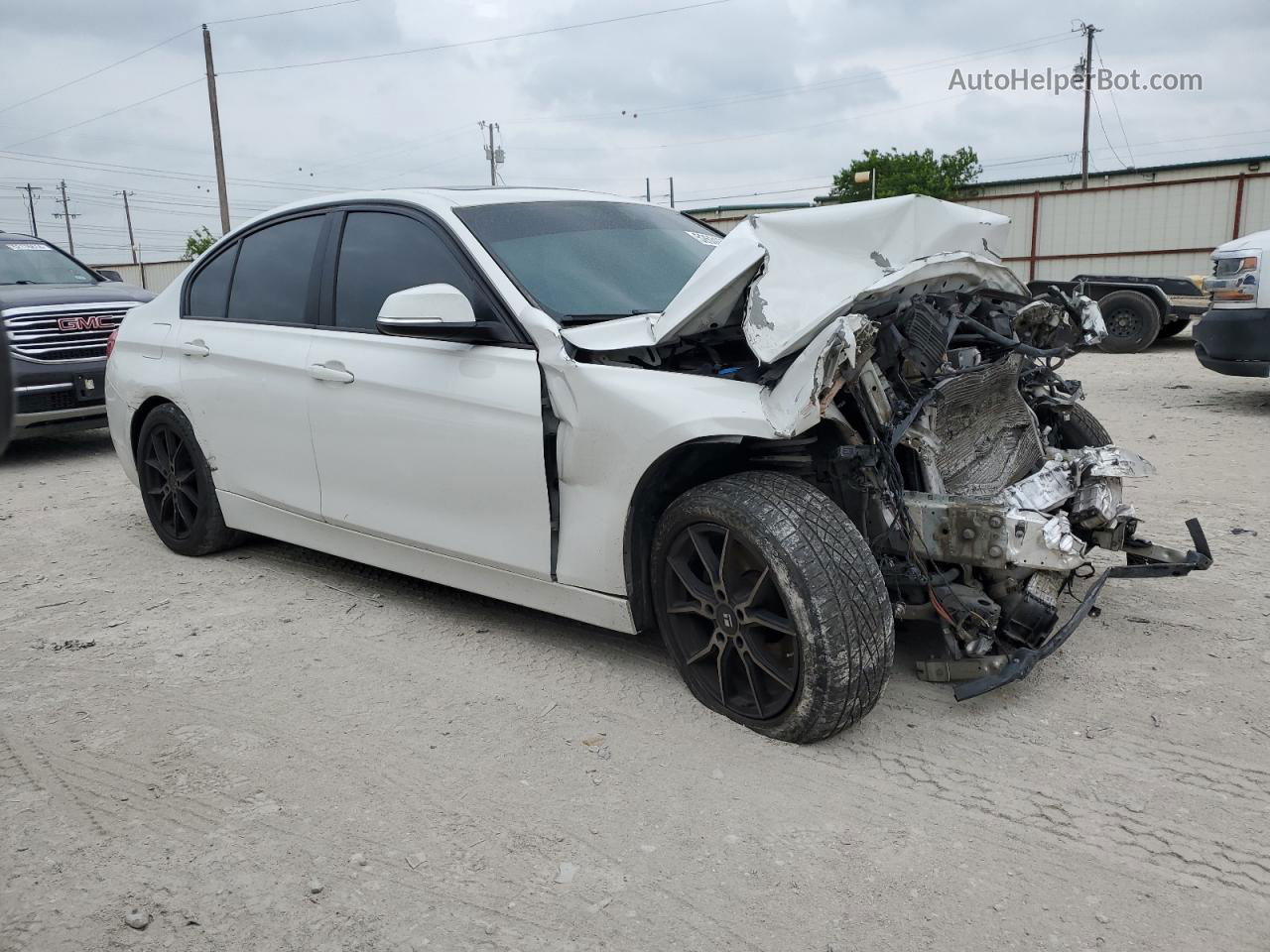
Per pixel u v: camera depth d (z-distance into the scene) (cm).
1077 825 251
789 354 284
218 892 231
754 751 290
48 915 223
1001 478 343
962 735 296
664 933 216
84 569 476
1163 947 208
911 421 301
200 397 448
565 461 320
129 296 816
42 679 349
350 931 217
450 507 356
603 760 287
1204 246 1794
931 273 302
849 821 255
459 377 343
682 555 310
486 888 231
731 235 308
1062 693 321
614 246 379
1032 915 219
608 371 310
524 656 360
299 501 416
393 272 377
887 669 280
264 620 402
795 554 272
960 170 4462
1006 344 340
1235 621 372
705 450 315
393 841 250
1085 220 1911
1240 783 267
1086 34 4616
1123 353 1288
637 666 349
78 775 283
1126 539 370
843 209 309
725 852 243
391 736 303
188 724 313
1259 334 724
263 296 433
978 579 313
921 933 214
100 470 730
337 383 383
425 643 375
